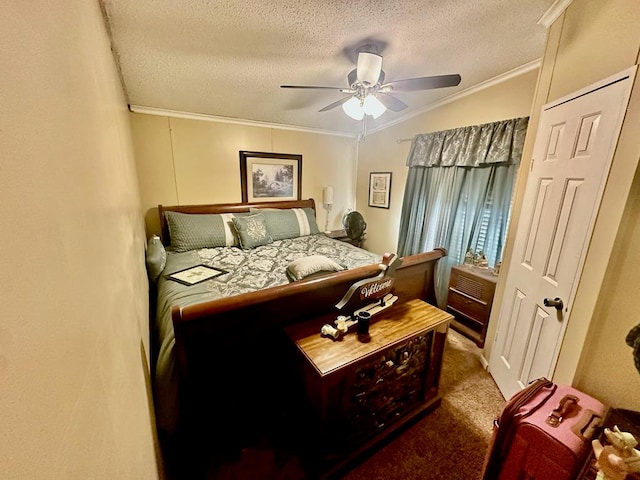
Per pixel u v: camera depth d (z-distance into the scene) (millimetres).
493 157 2506
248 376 1477
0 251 272
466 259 2771
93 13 1065
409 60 2254
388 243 4070
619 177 1106
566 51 1542
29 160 346
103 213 756
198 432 1359
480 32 1886
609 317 1118
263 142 3662
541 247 1613
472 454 1511
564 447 944
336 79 2510
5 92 303
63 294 407
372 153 4156
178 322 1148
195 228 2986
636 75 1062
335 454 1384
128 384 773
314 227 3773
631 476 760
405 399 1622
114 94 1552
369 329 1474
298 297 1513
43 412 326
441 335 1646
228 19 1642
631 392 1083
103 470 491
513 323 1865
